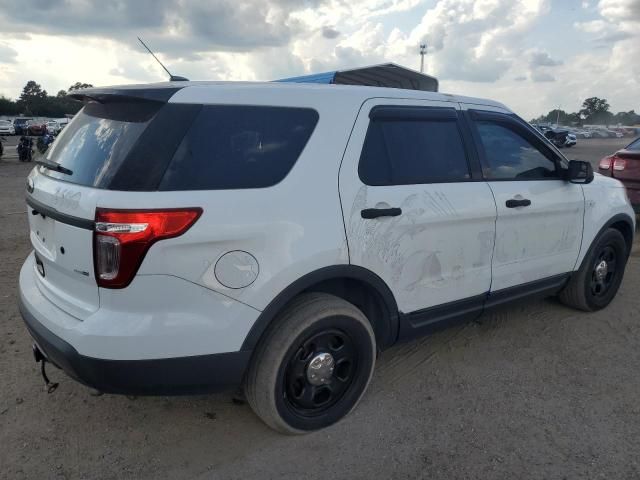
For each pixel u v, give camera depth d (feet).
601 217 14.93
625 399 11.21
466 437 9.98
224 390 9.02
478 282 12.03
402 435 10.03
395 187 10.39
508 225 12.40
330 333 9.79
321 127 9.71
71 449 9.59
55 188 9.08
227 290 8.50
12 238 24.30
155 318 8.16
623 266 16.30
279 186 9.04
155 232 7.91
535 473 9.02
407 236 10.48
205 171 8.54
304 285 9.19
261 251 8.71
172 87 9.01
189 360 8.43
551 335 14.29
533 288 13.56
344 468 9.17
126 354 8.07
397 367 12.57
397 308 10.70
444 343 13.79
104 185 8.18
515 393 11.46
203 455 9.50
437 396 11.35
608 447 9.66
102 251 7.97
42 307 9.25
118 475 8.98
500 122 12.77
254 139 9.09
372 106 10.46
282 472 9.07
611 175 27.37
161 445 9.75
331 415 10.22
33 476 8.89
